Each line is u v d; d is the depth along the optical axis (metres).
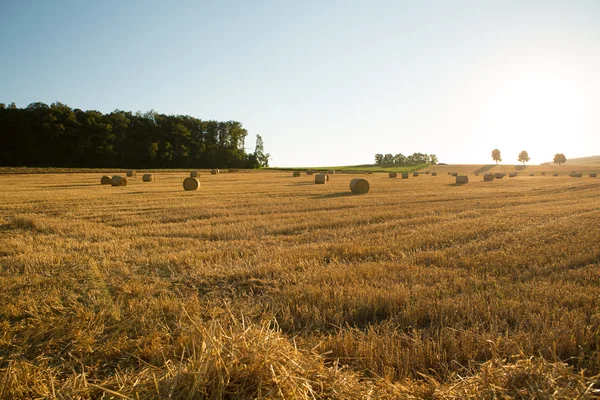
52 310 5.57
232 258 8.95
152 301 5.80
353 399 3.14
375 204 20.70
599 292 5.80
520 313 5.10
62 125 81.62
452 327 4.79
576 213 16.16
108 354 4.36
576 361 4.02
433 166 121.81
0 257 8.76
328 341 4.37
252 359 3.20
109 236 11.77
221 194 27.33
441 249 9.55
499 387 3.10
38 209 18.73
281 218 15.66
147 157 93.88
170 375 3.21
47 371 3.96
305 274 7.23
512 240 10.34
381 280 6.72
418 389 3.42
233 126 110.62
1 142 78.50
